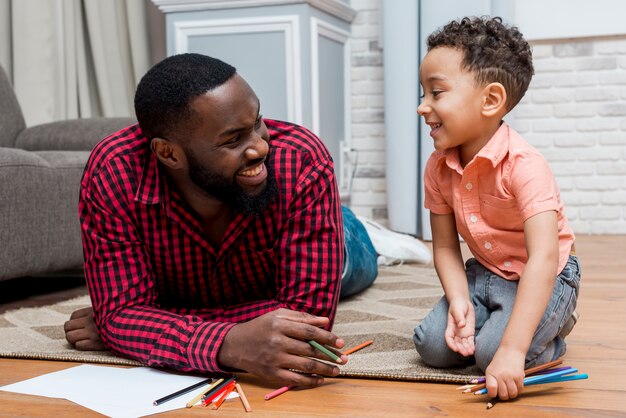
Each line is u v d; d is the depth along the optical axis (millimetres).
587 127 3617
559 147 3652
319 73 3434
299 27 3223
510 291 1357
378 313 1942
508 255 1360
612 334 1653
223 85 1203
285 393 1236
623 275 2506
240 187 1245
